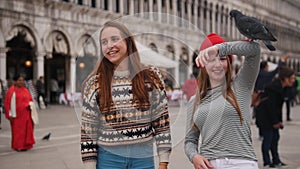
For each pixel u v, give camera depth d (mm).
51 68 31500
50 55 27281
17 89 10203
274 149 8133
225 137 3227
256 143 10867
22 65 29172
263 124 7965
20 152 9914
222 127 3223
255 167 3248
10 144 11211
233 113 3199
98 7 30938
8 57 28641
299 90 28531
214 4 46812
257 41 3031
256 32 2867
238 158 3219
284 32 72938
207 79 3174
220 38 3486
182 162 3447
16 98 10148
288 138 12039
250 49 3008
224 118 3213
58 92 31000
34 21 25828
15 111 10078
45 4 26406
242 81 3258
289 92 17172
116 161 3104
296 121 17438
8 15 23969
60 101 28656
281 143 11086
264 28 2867
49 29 27016
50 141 11602
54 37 27656
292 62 77188
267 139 7988
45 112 21938
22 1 24812
